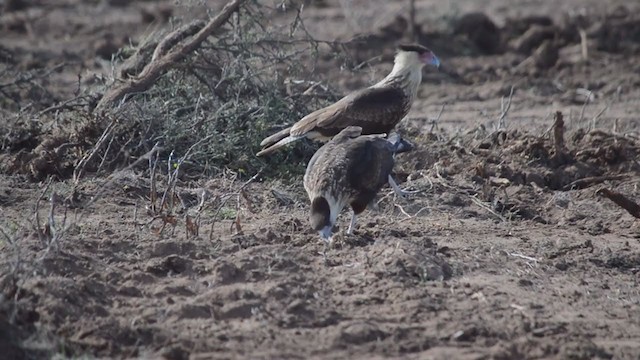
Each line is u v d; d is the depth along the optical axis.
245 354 9.34
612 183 14.96
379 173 11.83
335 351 9.47
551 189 14.98
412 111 21.47
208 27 15.91
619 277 11.65
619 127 18.09
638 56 25.80
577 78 24.17
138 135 14.78
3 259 10.65
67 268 10.59
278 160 15.04
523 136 16.02
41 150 14.47
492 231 12.84
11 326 9.52
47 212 12.70
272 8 16.91
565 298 10.90
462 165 15.09
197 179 14.39
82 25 29.05
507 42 27.17
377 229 12.33
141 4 32.88
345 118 14.02
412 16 26.58
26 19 29.25
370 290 10.52
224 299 10.12
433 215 13.45
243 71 15.97
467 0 32.34
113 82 15.84
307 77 17.80
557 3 31.81
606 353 9.70
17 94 18.52
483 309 10.32
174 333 9.61
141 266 10.84
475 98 22.88
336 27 28.20
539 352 9.61
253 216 12.84
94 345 9.44
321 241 11.68
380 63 24.95
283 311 10.02
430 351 9.55
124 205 13.16
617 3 31.34
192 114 15.20
